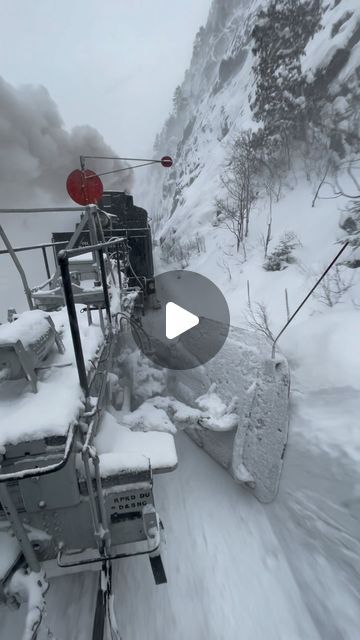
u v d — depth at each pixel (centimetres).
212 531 294
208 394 383
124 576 258
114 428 254
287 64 1270
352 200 772
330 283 555
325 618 214
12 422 171
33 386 194
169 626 222
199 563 265
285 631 213
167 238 2009
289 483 296
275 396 303
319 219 850
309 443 290
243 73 4012
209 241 1405
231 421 334
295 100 1180
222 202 1468
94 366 239
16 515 169
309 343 385
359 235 624
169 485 355
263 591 238
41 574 183
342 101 1018
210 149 3475
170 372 483
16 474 147
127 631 219
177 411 358
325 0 1250
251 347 346
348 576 230
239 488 337
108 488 200
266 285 725
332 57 1061
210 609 231
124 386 422
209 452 387
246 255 998
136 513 207
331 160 1030
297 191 1098
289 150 1207
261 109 1443
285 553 263
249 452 325
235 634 215
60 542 195
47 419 171
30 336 199
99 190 515
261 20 1365
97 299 305
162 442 239
